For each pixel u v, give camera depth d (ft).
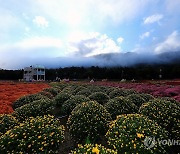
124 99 27.99
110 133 17.02
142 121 16.98
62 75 307.58
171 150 18.52
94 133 20.06
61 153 20.10
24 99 37.86
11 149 15.87
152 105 22.43
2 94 49.80
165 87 67.77
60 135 18.11
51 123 19.61
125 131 15.71
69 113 31.12
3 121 21.35
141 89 65.46
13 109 36.63
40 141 16.47
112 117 25.85
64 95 38.11
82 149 12.51
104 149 12.45
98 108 22.77
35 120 18.99
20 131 17.29
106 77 284.61
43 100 30.96
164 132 16.98
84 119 20.97
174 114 20.70
